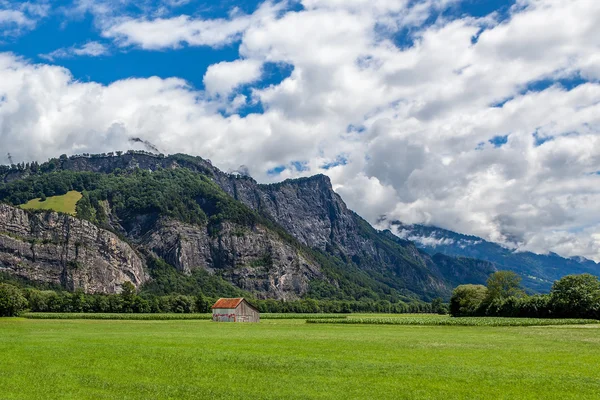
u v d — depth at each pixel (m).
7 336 85.44
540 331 107.50
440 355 62.47
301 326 134.38
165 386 42.41
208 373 48.44
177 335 91.50
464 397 39.59
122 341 76.69
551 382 45.00
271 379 45.72
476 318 158.00
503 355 62.81
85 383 43.38
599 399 39.31
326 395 39.72
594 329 114.06
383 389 41.91
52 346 68.06
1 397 38.47
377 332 105.94
